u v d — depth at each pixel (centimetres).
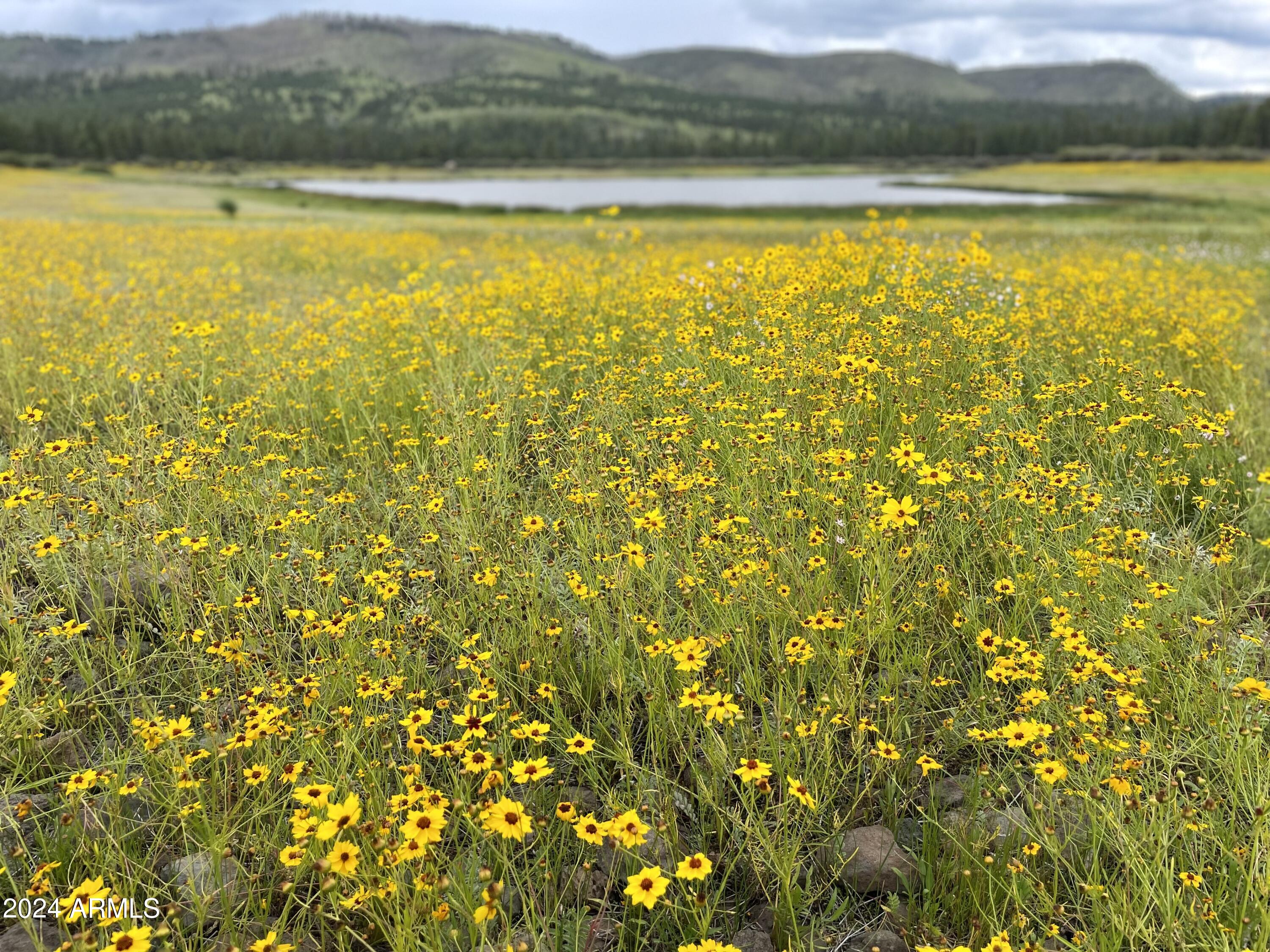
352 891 262
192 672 367
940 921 270
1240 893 258
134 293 1048
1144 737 311
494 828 224
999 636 329
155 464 486
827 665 356
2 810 285
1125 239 2544
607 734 331
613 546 435
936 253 872
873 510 409
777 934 263
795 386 555
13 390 646
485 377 677
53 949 247
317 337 754
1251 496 528
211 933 261
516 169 15500
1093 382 612
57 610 371
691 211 4912
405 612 405
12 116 15400
